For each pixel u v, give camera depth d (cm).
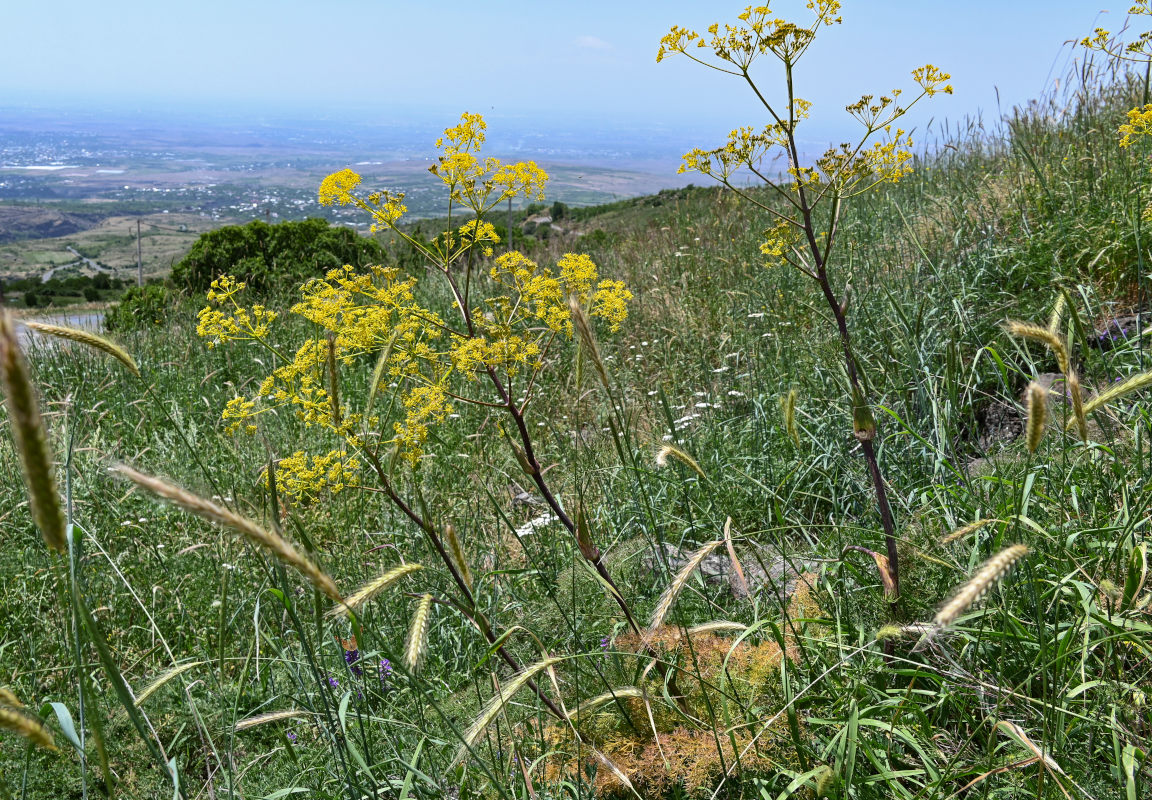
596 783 222
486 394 554
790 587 306
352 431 242
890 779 192
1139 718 196
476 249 269
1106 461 273
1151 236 414
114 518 418
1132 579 175
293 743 280
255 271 1073
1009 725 167
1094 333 342
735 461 411
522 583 353
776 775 208
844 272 551
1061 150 607
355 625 164
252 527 115
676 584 189
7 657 344
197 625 354
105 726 283
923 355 380
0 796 196
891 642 241
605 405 519
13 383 83
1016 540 204
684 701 243
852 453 378
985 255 489
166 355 735
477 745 231
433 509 425
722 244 788
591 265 266
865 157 239
